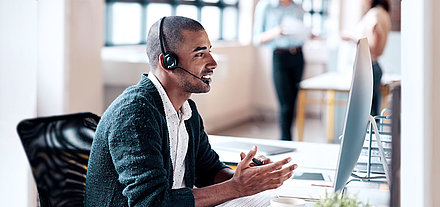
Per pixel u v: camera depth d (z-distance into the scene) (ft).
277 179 5.60
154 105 5.48
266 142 8.54
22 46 6.82
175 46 5.54
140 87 5.55
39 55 14.75
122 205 5.34
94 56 16.42
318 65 28.48
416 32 3.53
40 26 14.71
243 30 29.32
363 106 4.96
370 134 6.02
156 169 5.12
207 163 6.64
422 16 3.47
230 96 26.61
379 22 14.19
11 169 6.82
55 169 5.74
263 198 5.85
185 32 5.54
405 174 3.70
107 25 19.99
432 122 3.49
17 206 6.87
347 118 4.89
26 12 6.82
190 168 6.19
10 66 6.81
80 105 15.72
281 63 19.47
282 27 19.03
